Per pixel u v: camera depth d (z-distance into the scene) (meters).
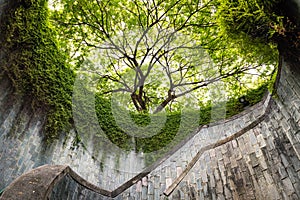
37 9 4.81
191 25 8.39
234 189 4.69
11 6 4.19
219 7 3.56
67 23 8.00
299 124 3.83
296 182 3.71
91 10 7.99
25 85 4.68
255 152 4.99
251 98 8.10
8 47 4.23
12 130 4.33
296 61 3.46
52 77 5.52
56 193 3.11
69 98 5.97
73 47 8.11
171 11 8.28
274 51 3.56
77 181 3.87
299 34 3.09
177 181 5.49
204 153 6.11
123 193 5.38
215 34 8.31
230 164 5.27
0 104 4.11
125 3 8.09
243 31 3.42
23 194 2.39
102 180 6.35
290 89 3.96
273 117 4.91
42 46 5.20
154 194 5.67
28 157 4.63
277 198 3.91
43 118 5.23
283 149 4.29
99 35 8.19
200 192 5.11
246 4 3.16
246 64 8.14
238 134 5.79
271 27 3.15
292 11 3.06
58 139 5.63
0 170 3.92
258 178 4.49
